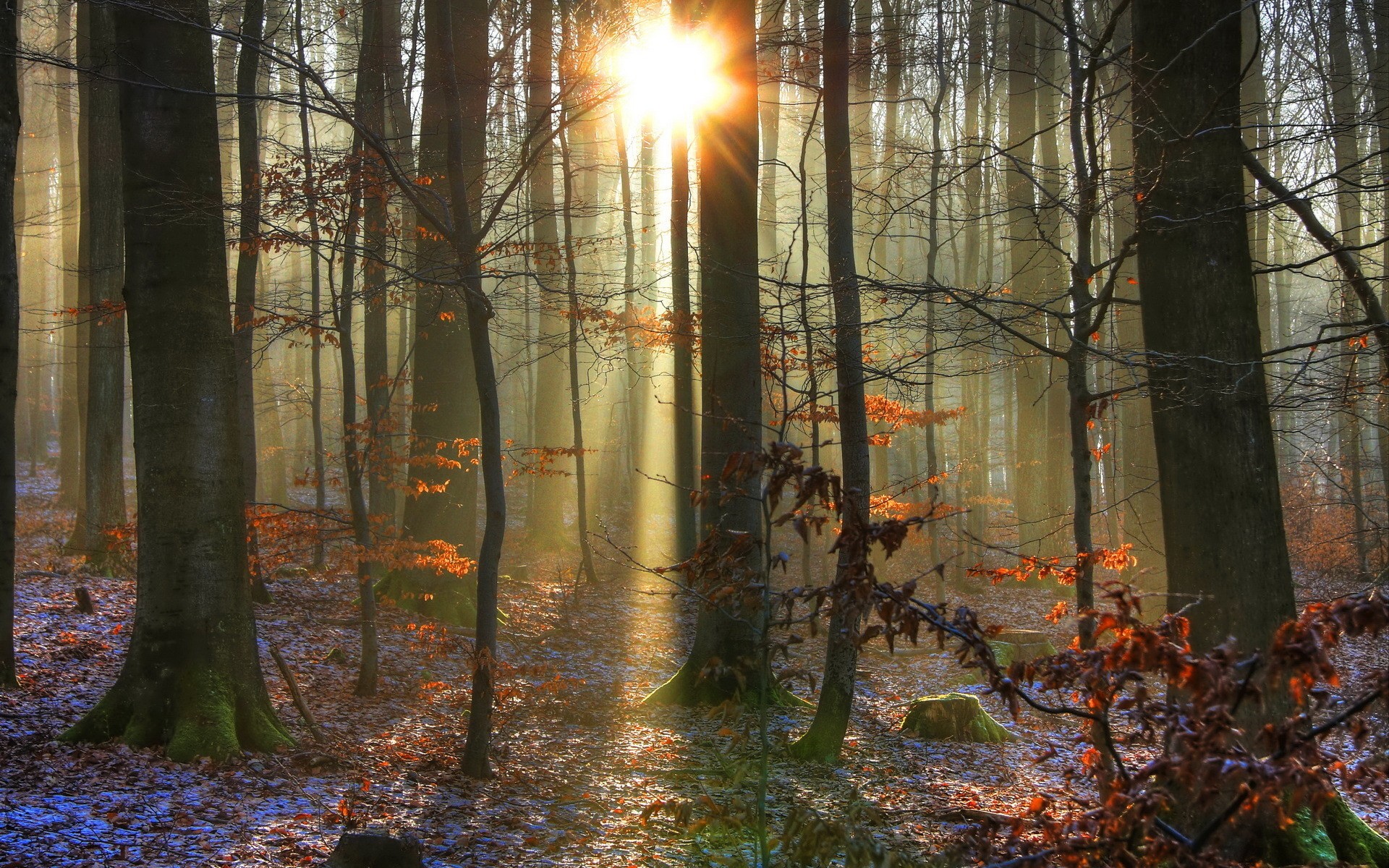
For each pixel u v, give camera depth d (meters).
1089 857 3.27
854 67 11.02
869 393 14.95
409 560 11.34
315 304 12.74
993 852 3.84
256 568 10.91
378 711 10.71
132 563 16.00
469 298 8.32
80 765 7.61
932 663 15.83
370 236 10.14
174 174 8.59
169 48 8.52
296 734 9.30
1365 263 18.89
